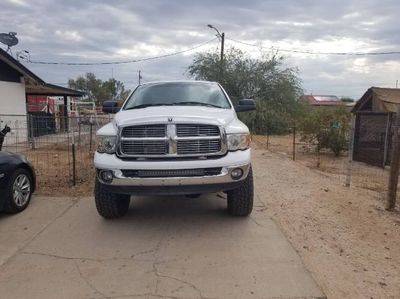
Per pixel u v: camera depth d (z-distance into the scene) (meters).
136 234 5.29
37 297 3.73
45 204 6.70
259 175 9.30
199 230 5.43
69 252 4.72
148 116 5.25
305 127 17.83
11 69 18.12
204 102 6.45
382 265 4.48
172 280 4.02
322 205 6.65
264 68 33.38
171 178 5.03
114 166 5.10
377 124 14.16
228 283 3.95
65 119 13.37
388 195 6.66
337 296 3.76
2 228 5.57
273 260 4.46
